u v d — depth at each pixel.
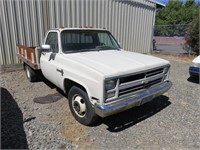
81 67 3.09
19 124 3.25
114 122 3.49
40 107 4.07
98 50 4.21
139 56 3.92
